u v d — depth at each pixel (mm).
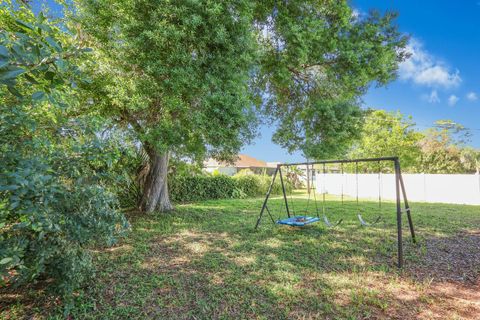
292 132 8070
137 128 6199
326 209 8867
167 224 6324
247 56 4727
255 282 3186
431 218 7219
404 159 14961
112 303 2643
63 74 1555
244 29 4734
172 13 4332
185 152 6465
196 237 5211
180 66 4531
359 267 3684
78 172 2408
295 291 2955
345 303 2723
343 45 6312
